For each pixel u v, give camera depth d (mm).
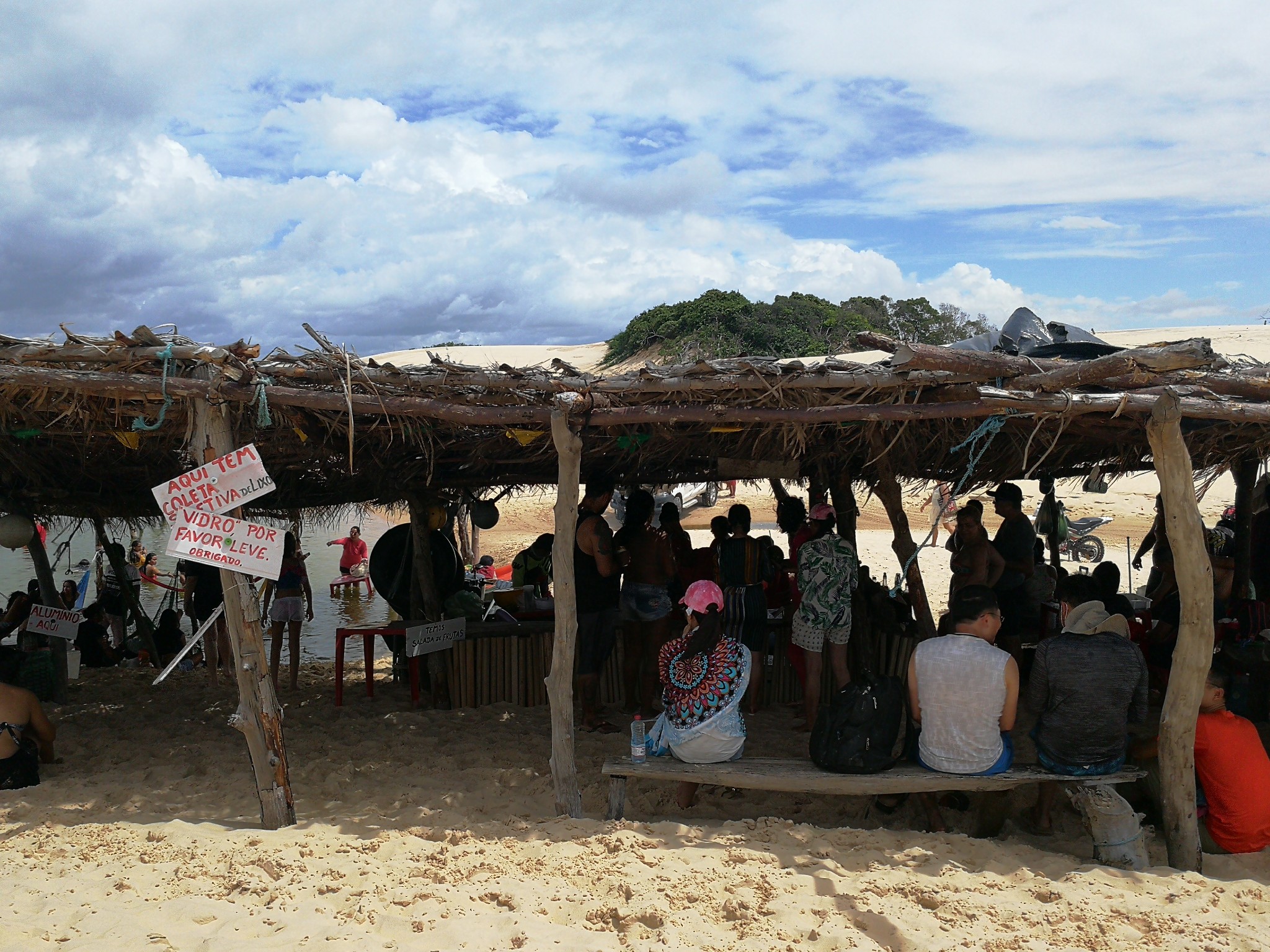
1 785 5949
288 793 5215
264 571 5008
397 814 5477
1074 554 18906
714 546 8938
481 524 10242
